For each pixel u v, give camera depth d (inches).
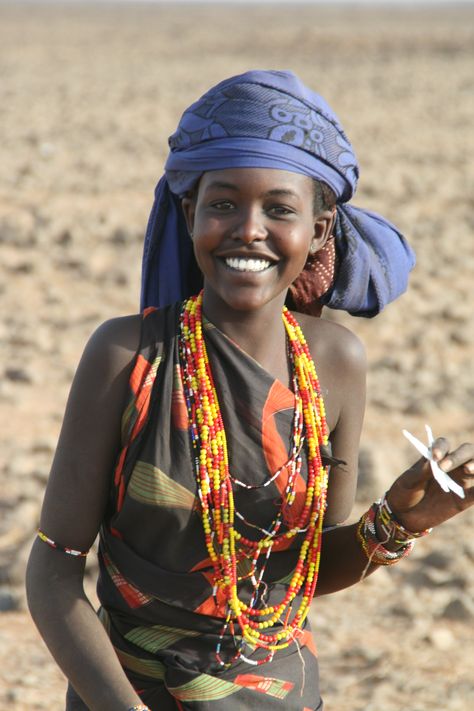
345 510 224.7
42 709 369.4
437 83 3016.7
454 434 644.7
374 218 235.0
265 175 192.9
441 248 1101.1
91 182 1390.3
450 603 443.2
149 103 2417.6
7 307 875.4
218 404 201.0
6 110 2155.5
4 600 443.5
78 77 3073.3
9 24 7057.1
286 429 203.8
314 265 224.2
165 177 213.3
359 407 219.6
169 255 223.8
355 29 6569.9
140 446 198.2
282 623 209.5
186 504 198.5
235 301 197.8
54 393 700.7
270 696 205.3
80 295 922.1
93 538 204.5
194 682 200.7
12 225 1106.7
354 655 407.5
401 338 835.4
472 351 815.1
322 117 200.5
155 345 202.5
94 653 195.8
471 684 384.2
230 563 199.9
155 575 201.8
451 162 1667.1
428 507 204.7
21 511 510.3
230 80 199.8
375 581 470.0
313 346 215.2
